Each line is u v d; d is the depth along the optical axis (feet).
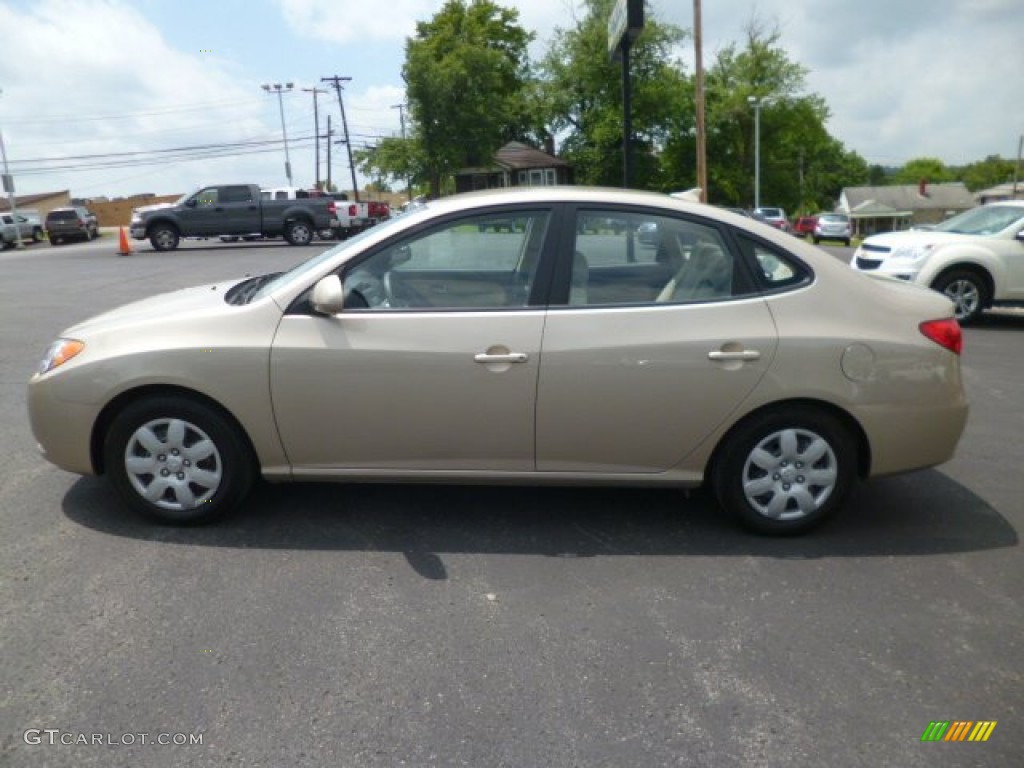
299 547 12.12
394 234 12.19
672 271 12.16
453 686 8.84
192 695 8.62
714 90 191.11
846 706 8.59
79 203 282.15
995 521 13.42
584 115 165.78
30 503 13.61
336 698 8.61
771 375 11.87
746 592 10.96
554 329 11.80
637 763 7.72
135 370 12.00
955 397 12.44
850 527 13.12
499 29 185.37
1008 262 33.99
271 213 86.17
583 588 11.02
